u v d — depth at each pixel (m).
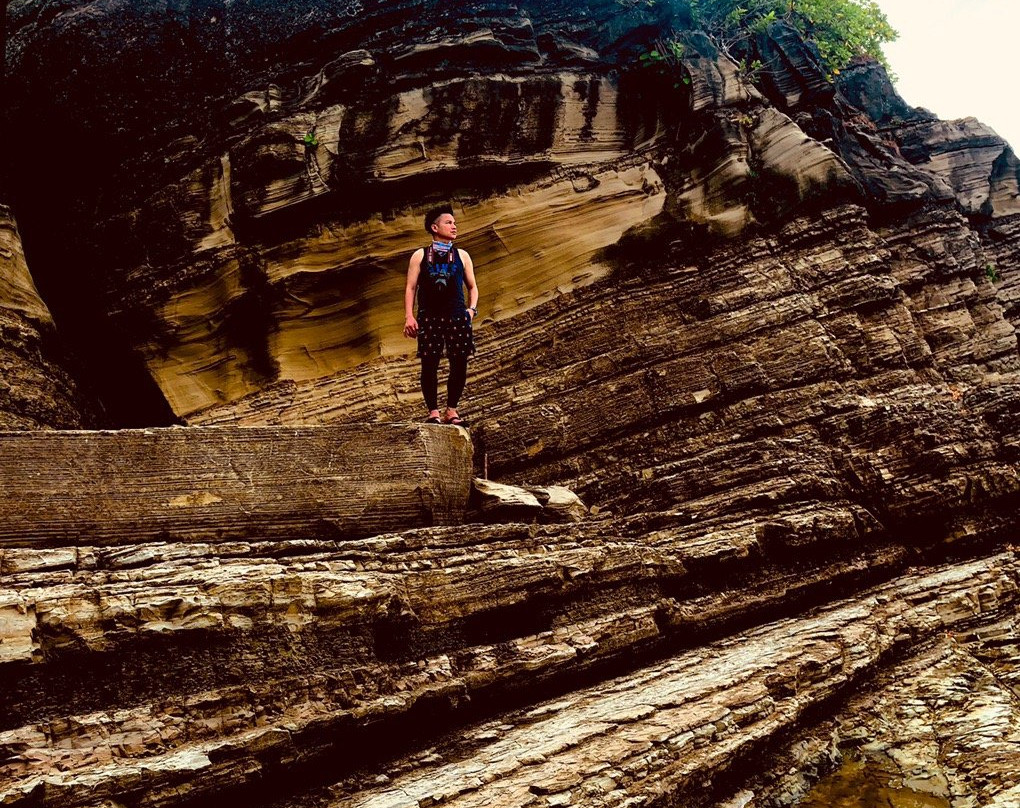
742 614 6.27
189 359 9.82
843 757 4.92
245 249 9.49
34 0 11.41
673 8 9.77
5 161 10.55
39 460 4.32
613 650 5.32
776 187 8.88
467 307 6.27
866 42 12.97
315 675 4.12
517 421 8.40
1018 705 5.23
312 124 9.49
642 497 7.65
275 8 10.43
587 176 9.46
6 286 8.48
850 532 7.00
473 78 9.34
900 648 6.02
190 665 3.86
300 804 3.87
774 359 8.04
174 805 3.50
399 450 5.19
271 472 4.82
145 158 10.31
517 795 3.75
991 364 9.40
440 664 4.52
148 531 4.46
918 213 9.93
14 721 3.46
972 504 7.39
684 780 4.14
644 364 8.39
